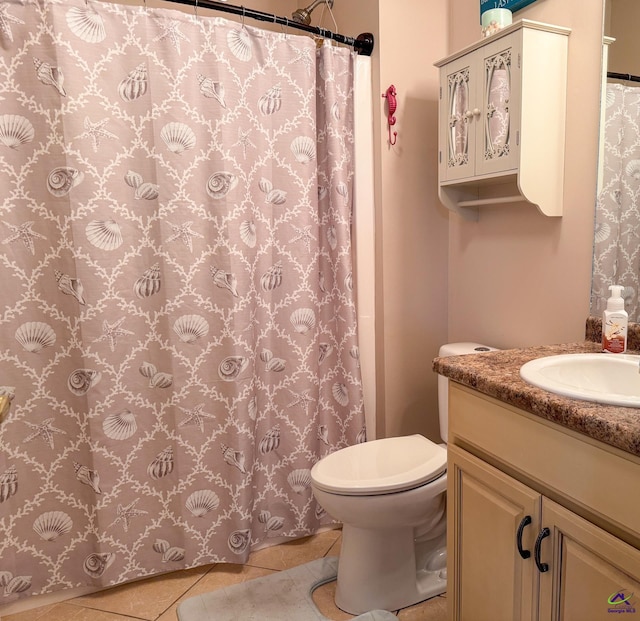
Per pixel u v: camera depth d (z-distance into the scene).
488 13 1.70
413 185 2.13
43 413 1.70
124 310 1.74
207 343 1.84
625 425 0.89
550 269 1.75
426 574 1.87
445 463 1.67
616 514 0.94
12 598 1.74
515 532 1.17
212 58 1.73
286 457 2.06
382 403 2.18
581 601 1.02
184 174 1.75
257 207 1.90
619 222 1.50
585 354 1.37
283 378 2.03
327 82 1.95
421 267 2.19
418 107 2.10
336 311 2.09
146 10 1.66
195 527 1.91
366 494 1.57
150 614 1.74
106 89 1.64
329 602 1.78
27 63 1.57
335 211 2.02
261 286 1.94
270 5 2.42
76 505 1.77
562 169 1.66
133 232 1.73
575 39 1.59
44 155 1.61
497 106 1.64
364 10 2.05
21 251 1.63
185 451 1.86
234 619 1.69
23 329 1.66
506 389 1.14
